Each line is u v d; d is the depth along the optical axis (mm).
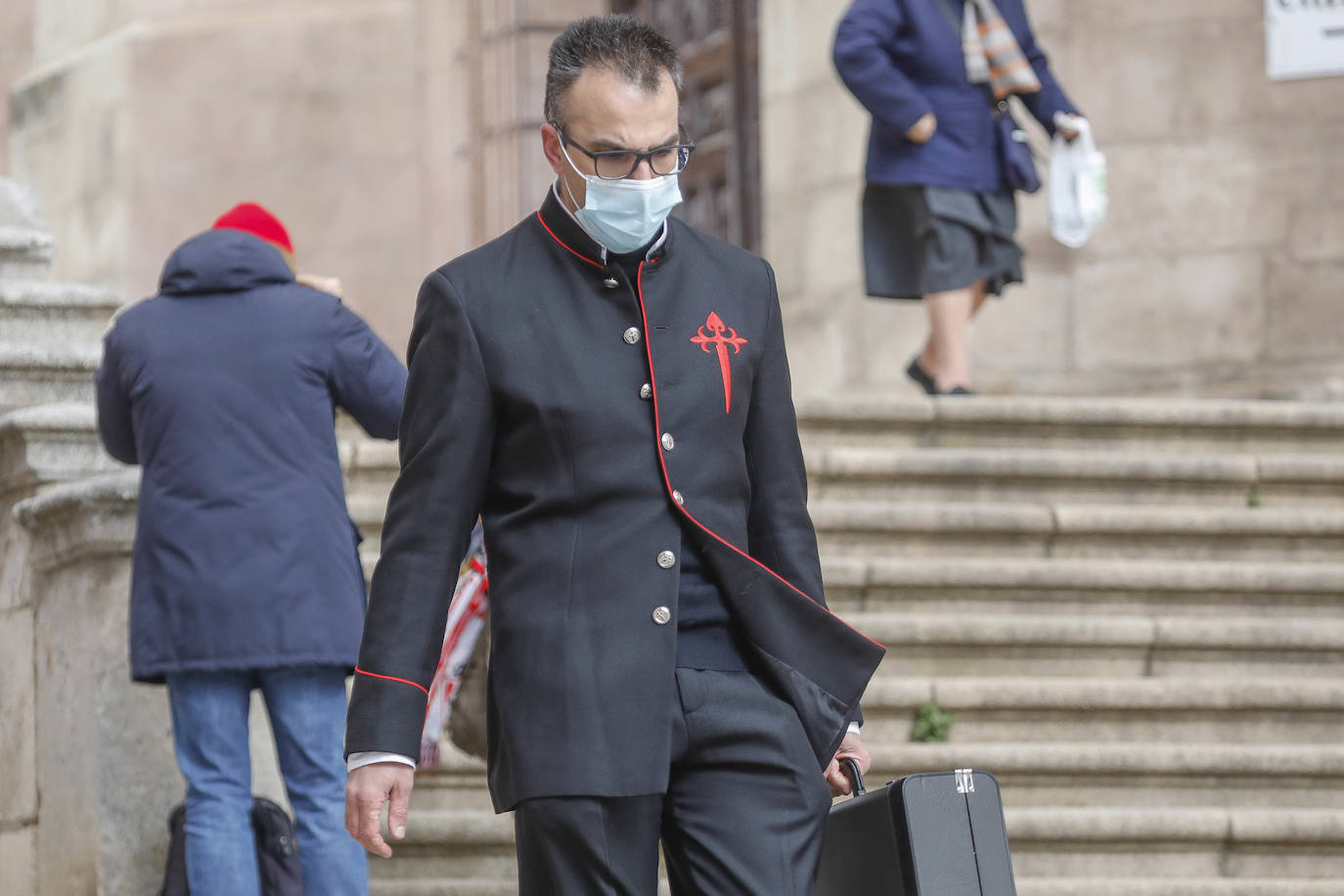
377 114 40906
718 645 9203
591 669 8828
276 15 41344
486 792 18297
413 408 9266
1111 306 32156
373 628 9086
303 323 15102
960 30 24234
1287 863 17344
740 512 9383
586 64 9047
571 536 9016
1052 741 18891
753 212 36438
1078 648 19859
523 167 38312
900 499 22328
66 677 17219
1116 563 20781
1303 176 31578
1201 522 21688
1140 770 17984
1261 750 18031
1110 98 32312
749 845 8773
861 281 34062
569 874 8734
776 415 9680
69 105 43031
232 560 14523
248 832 14609
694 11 38000
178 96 41250
